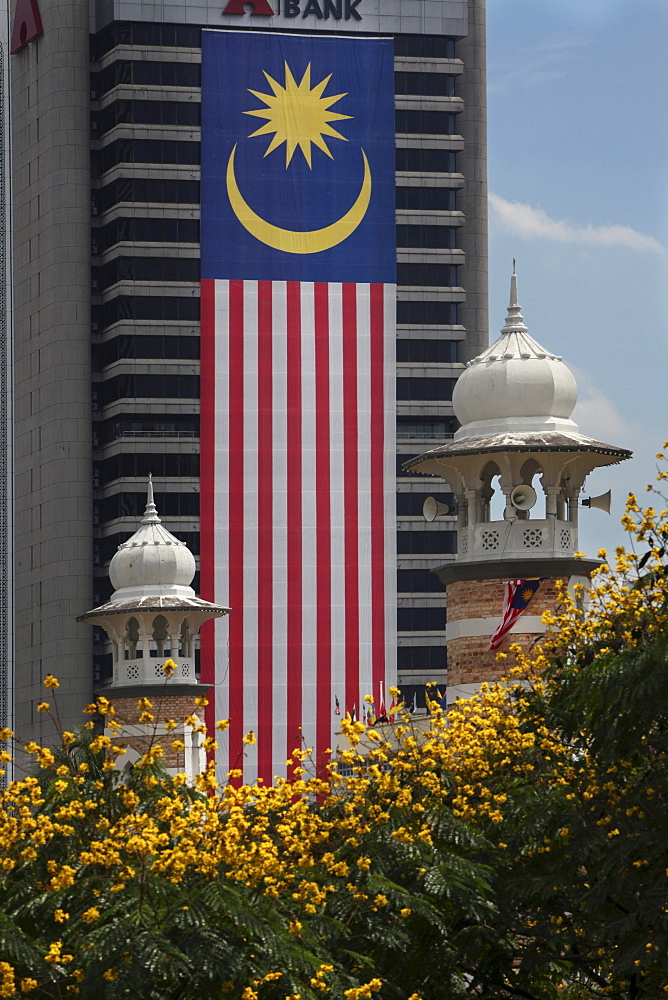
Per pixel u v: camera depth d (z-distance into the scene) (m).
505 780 62.41
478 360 94.12
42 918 51.25
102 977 48.47
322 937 53.22
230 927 50.69
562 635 63.06
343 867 55.25
